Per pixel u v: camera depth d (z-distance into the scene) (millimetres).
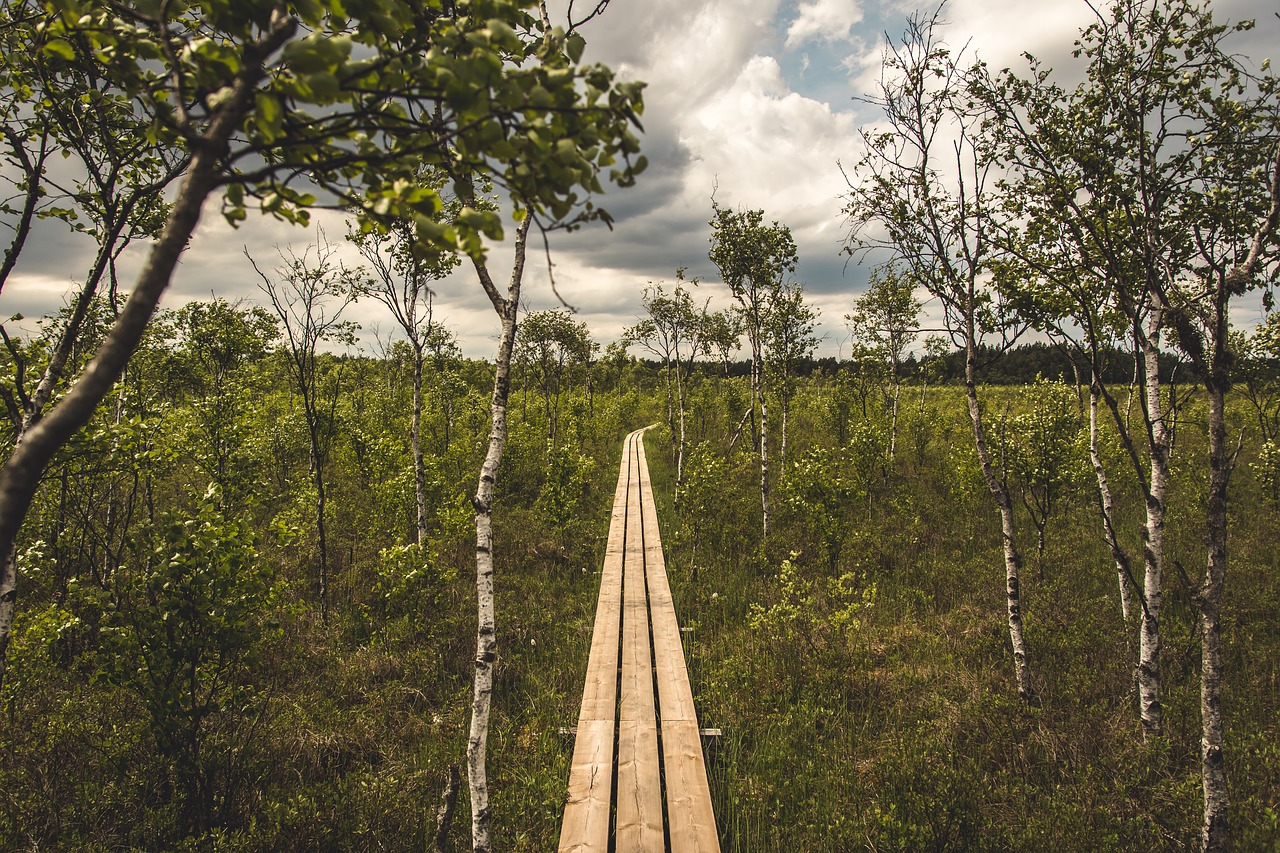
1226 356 3807
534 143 1459
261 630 4637
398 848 4531
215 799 4586
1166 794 4668
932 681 7000
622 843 4520
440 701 6852
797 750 5934
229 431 7906
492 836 4758
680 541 13148
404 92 1554
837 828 4719
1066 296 5520
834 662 7438
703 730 6051
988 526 12953
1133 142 4535
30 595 7703
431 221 1534
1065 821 4484
